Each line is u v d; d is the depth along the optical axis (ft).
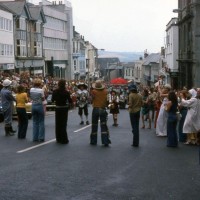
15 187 27.02
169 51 219.41
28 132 56.34
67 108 45.80
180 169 32.83
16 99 49.62
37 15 229.04
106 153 39.63
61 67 286.25
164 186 27.66
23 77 136.87
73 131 58.29
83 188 26.96
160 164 34.73
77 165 33.88
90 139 45.68
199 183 28.50
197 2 131.13
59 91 45.42
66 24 297.33
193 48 134.41
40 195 25.34
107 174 30.83
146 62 346.33
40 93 46.70
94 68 400.26
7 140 47.91
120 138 51.26
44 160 35.83
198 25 131.75
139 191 26.43
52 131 57.62
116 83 203.51
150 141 49.47
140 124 75.56
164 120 54.80
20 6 206.80
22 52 210.59
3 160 35.78
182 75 159.33
